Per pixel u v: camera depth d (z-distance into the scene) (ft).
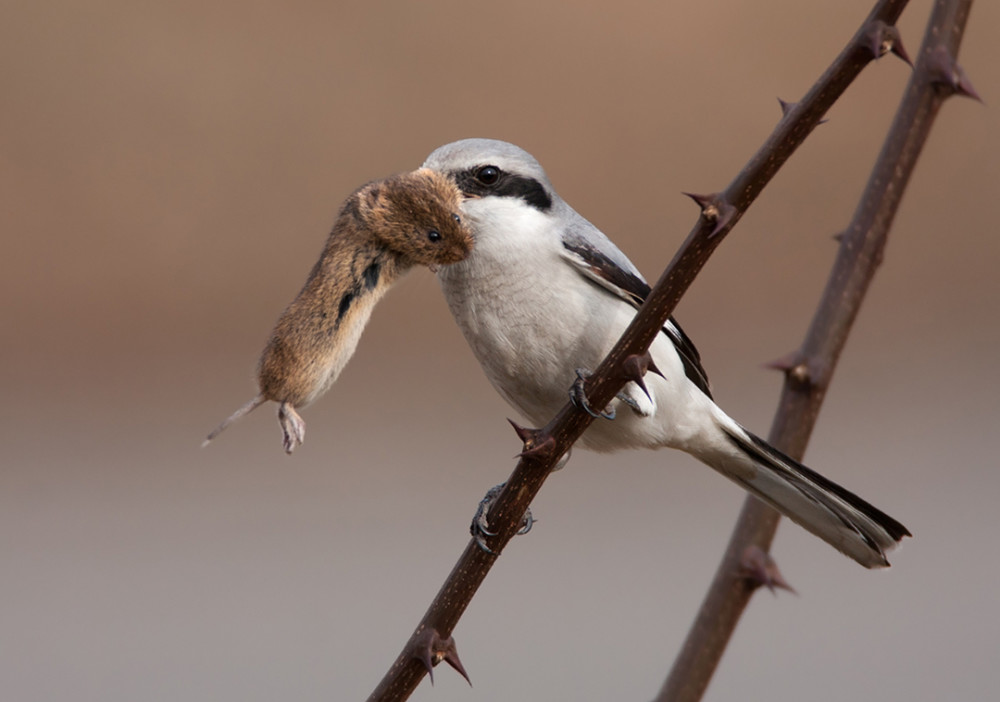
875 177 19.49
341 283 21.22
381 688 18.25
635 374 18.52
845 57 15.62
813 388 19.53
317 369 20.20
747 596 18.81
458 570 18.93
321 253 21.80
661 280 18.03
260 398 19.80
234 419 19.34
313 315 20.61
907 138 19.16
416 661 18.12
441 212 22.18
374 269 21.77
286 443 19.45
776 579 18.60
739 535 19.22
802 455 19.36
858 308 19.63
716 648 18.76
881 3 15.31
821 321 19.56
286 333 20.20
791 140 16.34
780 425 19.48
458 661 18.25
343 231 21.79
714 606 18.89
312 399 20.34
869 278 19.72
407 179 22.70
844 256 19.86
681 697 18.61
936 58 18.66
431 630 18.31
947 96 18.98
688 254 17.56
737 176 16.81
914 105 19.13
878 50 15.19
